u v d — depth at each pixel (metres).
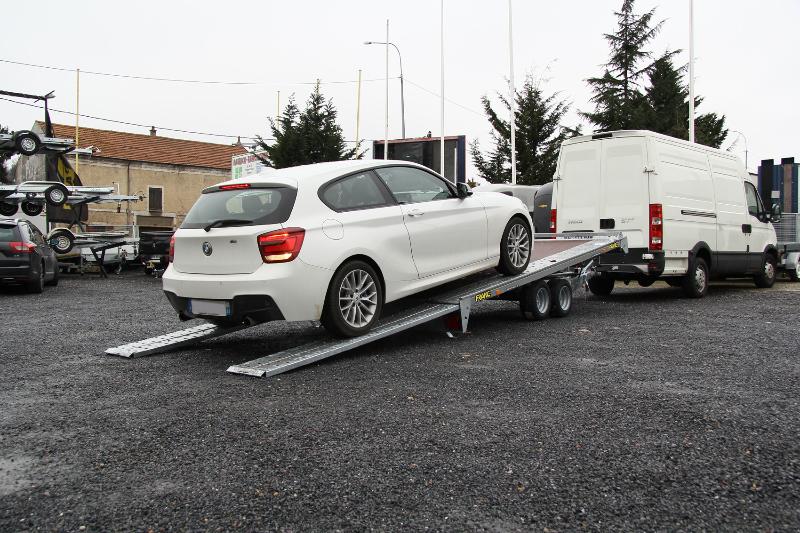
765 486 2.92
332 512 2.70
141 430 3.82
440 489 2.91
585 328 7.59
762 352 6.04
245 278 5.39
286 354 5.57
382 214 6.18
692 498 2.80
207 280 5.59
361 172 6.28
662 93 33.78
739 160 12.84
